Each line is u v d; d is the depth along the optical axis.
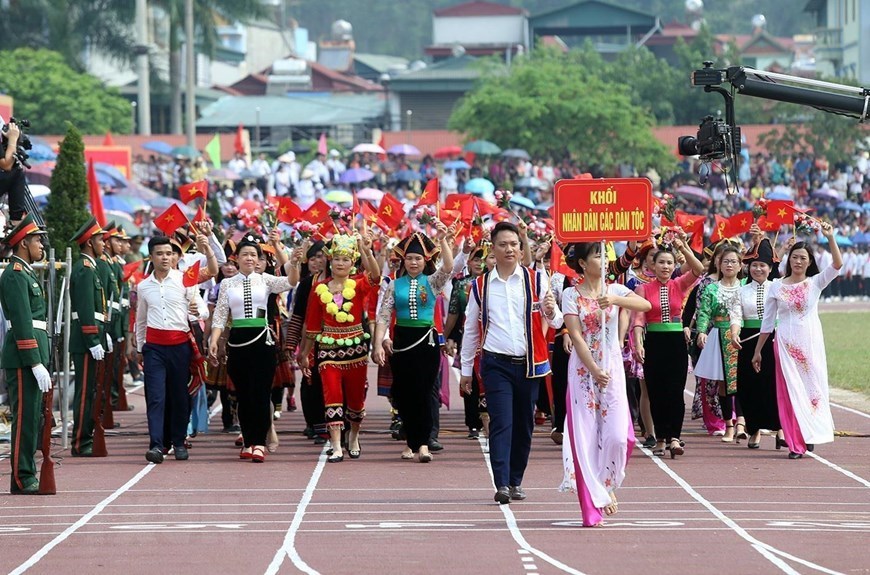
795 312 30.23
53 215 43.75
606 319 22.31
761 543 20.47
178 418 30.19
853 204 107.50
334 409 29.72
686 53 156.62
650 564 19.03
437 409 31.42
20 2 148.00
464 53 178.75
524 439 24.53
